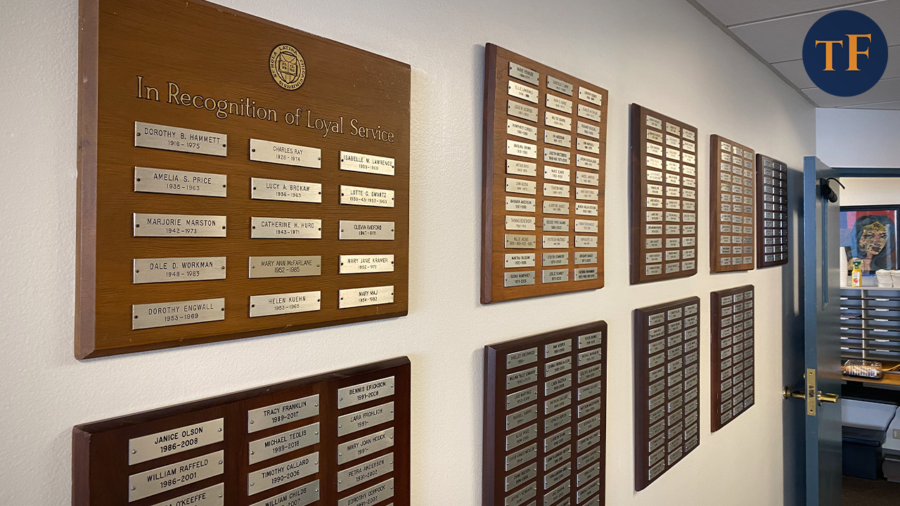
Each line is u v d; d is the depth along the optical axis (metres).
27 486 0.46
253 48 0.57
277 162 0.59
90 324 0.48
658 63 1.35
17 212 0.45
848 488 3.17
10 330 0.45
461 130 0.83
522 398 0.93
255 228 0.58
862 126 2.83
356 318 0.68
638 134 1.23
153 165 0.51
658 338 1.32
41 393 0.47
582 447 1.06
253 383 0.60
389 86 0.71
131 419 0.51
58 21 0.47
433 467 0.82
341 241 0.66
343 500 0.68
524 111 0.91
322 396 0.65
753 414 1.96
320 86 0.63
